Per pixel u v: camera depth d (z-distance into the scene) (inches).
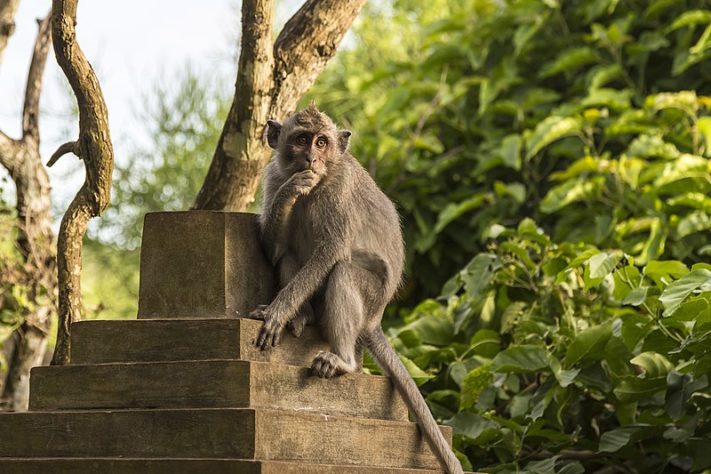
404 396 289.7
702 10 533.6
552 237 508.1
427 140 545.6
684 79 530.0
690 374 354.0
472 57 548.7
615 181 482.9
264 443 242.5
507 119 558.3
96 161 309.0
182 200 573.9
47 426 259.1
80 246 320.5
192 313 268.4
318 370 266.8
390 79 623.8
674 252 457.1
